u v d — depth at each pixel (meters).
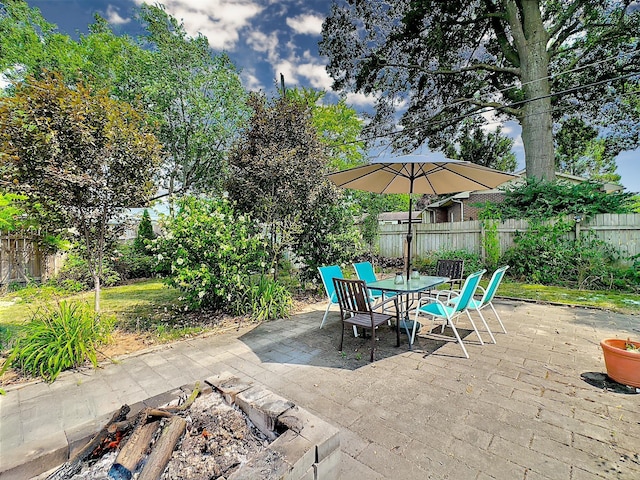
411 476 1.70
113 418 1.54
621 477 1.67
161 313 5.34
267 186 6.00
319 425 1.50
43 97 3.51
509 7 9.79
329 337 4.05
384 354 3.45
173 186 11.48
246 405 1.70
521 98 10.70
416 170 4.32
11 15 10.70
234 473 1.20
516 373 2.94
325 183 6.28
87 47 11.17
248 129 6.36
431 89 11.97
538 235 7.94
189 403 1.71
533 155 9.50
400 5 10.17
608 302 5.64
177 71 10.73
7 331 3.62
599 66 10.19
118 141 3.92
